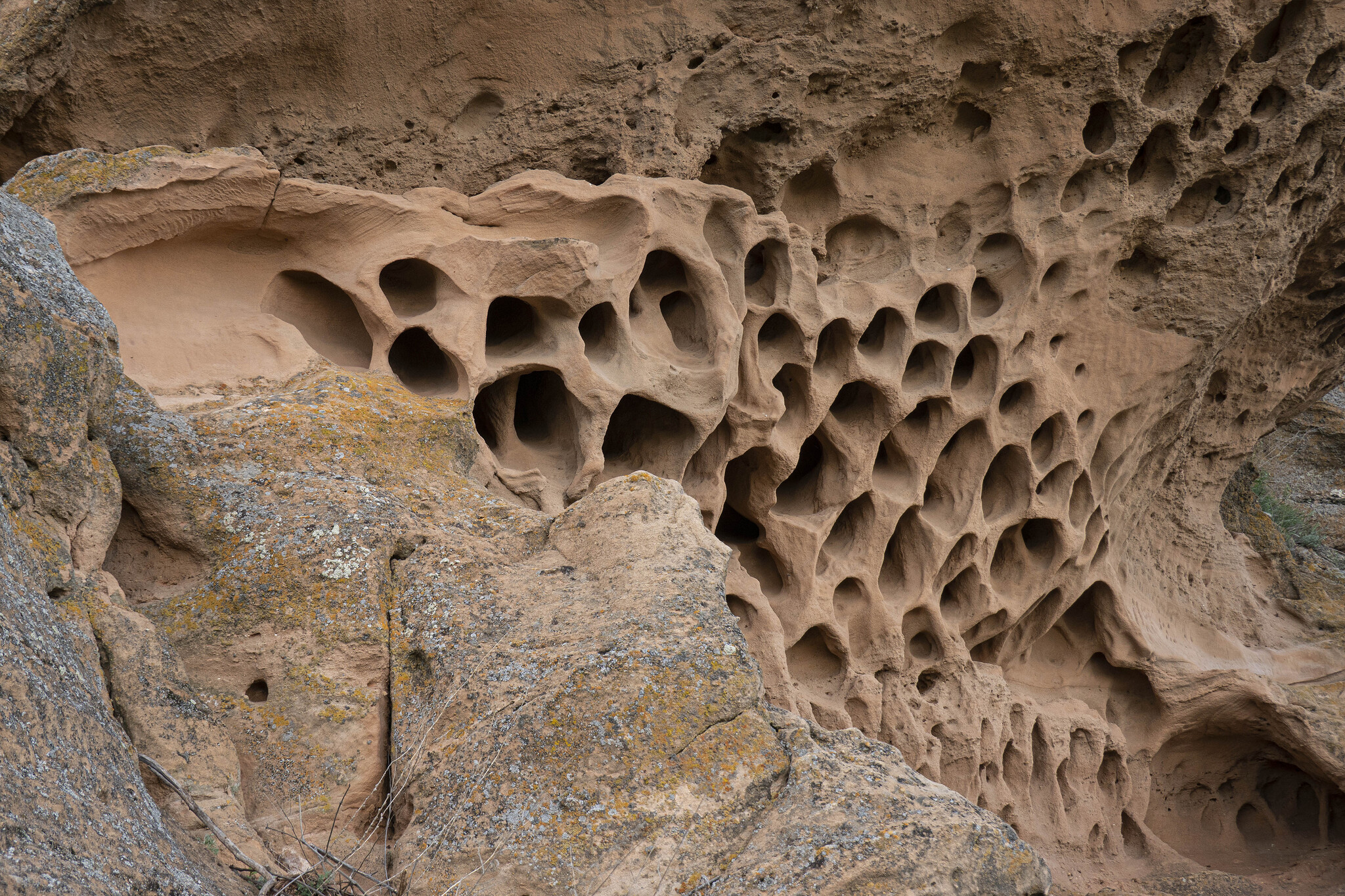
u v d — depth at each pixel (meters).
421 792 2.97
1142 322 6.43
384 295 4.34
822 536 5.69
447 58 4.60
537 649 3.11
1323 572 8.54
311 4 4.22
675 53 4.93
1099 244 6.01
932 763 6.13
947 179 5.70
